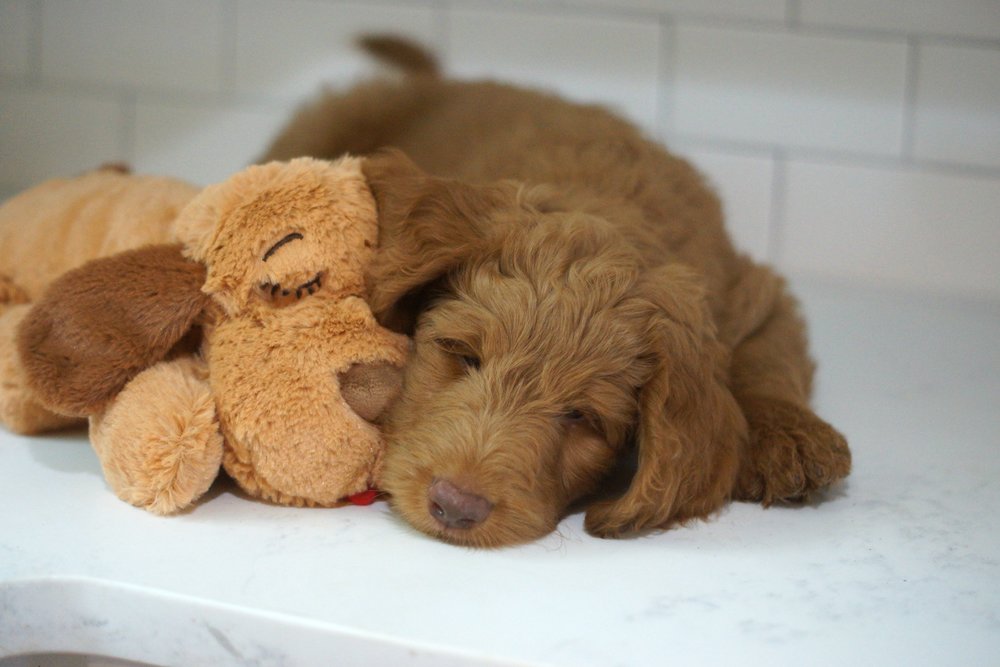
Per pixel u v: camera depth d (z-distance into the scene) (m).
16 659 0.54
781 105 0.97
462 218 0.64
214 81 1.03
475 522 0.58
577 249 0.64
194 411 0.58
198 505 0.61
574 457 0.63
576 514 0.64
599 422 0.63
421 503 0.59
